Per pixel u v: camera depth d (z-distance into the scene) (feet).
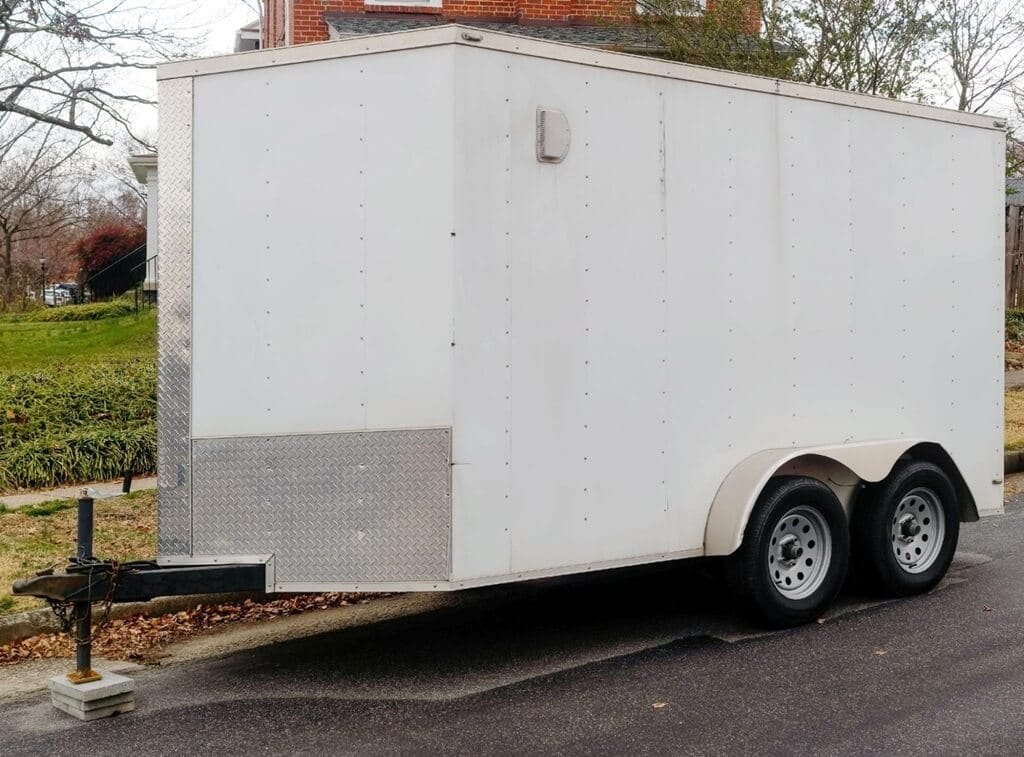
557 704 16.78
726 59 45.14
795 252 21.59
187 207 17.88
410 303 17.38
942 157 24.11
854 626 20.84
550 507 18.33
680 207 19.93
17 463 34.96
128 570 17.20
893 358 23.24
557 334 18.42
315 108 17.67
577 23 61.93
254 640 20.92
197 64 17.87
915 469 22.76
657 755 14.64
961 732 15.19
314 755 14.94
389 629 21.44
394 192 17.47
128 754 15.16
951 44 51.52
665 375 19.75
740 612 20.86
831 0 44.55
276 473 17.65
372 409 17.52
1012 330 62.13
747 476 20.26
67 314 69.97
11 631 20.65
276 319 17.74
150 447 37.32
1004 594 22.77
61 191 138.92
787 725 15.64
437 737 15.49
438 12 62.59
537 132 18.16
